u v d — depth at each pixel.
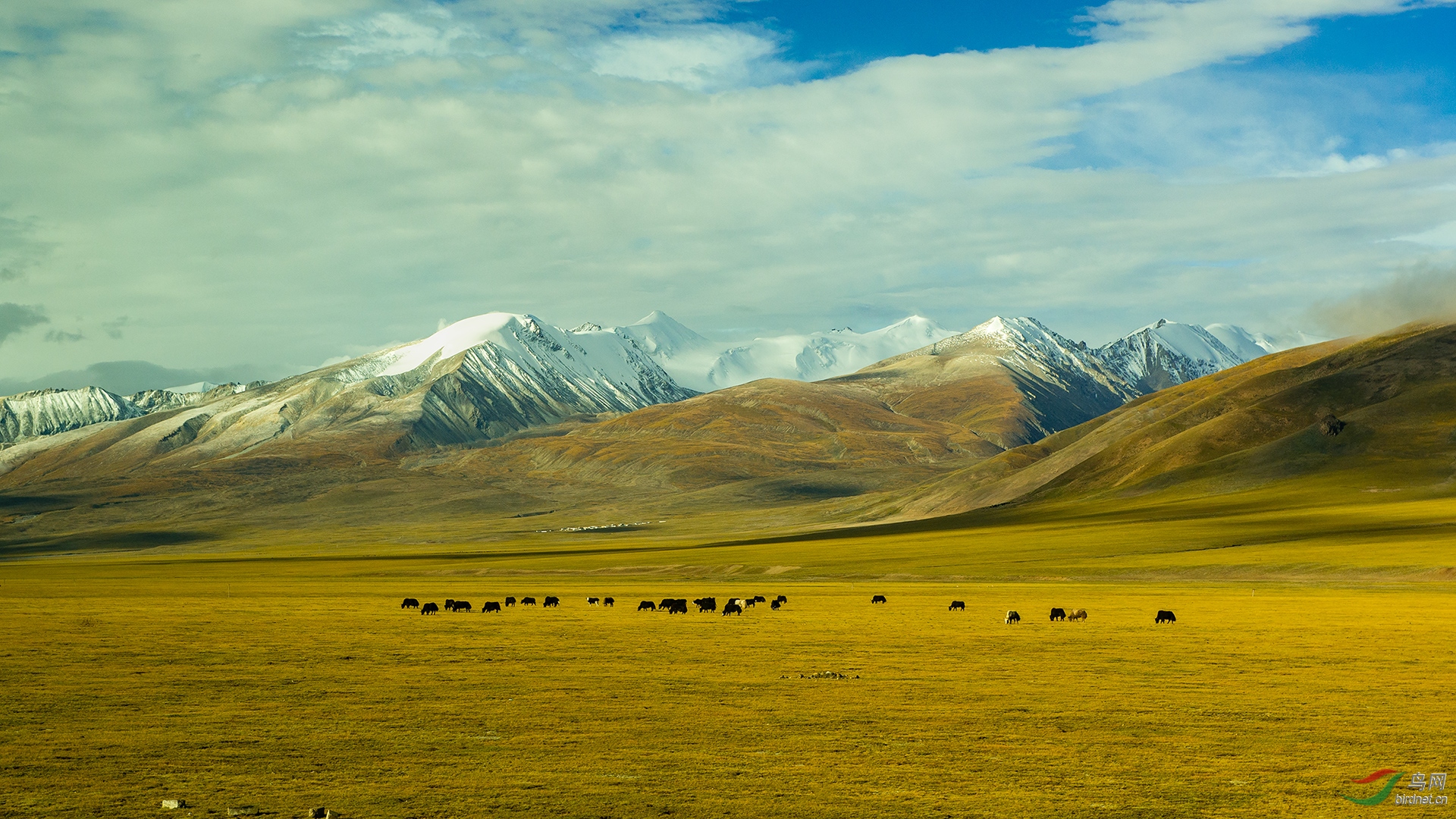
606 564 186.38
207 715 37.44
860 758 31.11
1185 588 113.56
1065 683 44.59
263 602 105.88
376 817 25.19
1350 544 136.62
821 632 68.19
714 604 91.19
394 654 55.81
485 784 28.16
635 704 39.69
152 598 114.00
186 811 25.67
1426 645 57.19
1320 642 59.00
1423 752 32.03
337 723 36.00
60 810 25.84
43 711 38.31
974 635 65.38
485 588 139.00
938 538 194.00
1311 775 29.31
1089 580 130.25
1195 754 31.78
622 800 26.66
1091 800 26.92
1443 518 153.88
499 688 43.56
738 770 29.75
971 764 30.42
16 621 77.81
